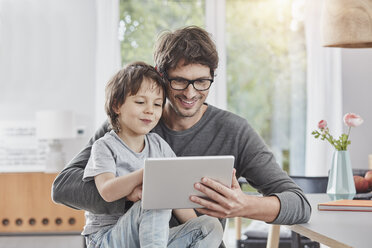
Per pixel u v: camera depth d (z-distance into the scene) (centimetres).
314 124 527
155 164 164
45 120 471
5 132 506
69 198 192
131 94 203
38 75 516
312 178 302
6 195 446
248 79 529
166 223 177
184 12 523
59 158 473
